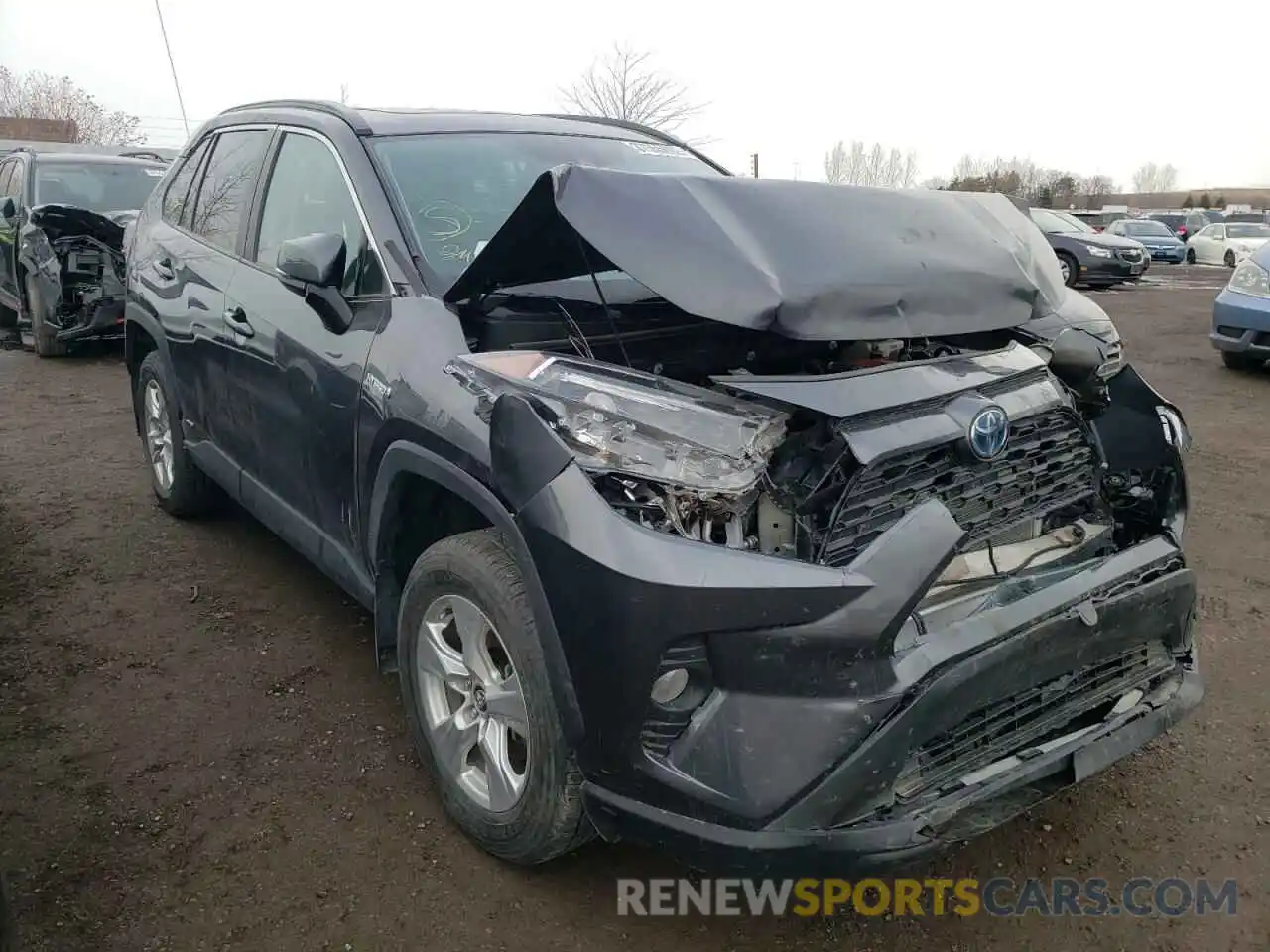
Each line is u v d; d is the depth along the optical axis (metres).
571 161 3.76
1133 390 3.14
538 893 2.63
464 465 2.53
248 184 4.08
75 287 9.26
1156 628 2.63
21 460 6.26
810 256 2.51
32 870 2.66
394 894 2.61
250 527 5.14
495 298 2.95
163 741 3.27
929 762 2.25
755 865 2.12
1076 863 2.78
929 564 2.16
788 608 2.10
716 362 2.88
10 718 3.38
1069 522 2.92
